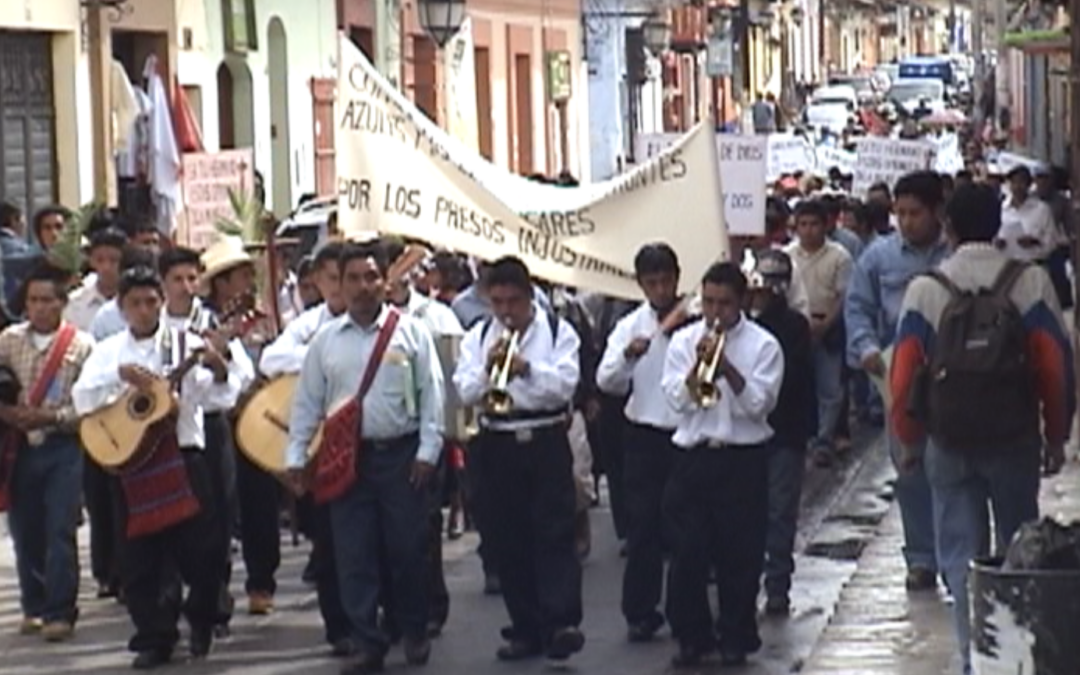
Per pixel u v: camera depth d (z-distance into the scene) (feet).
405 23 241.14
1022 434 66.64
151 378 80.74
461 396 79.82
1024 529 60.13
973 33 506.89
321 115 216.95
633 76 333.62
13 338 86.58
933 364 67.21
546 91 295.28
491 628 86.69
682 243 90.74
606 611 89.30
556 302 98.63
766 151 118.73
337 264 85.05
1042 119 337.52
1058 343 66.80
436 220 91.76
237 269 90.58
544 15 295.48
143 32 176.65
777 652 81.25
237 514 90.33
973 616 59.62
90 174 166.81
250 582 90.22
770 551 87.61
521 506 79.92
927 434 68.23
